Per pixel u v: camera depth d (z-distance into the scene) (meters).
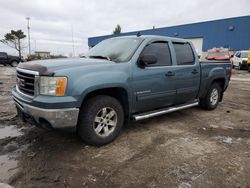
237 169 3.30
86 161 3.44
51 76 3.33
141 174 3.13
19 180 2.95
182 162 3.46
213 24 33.34
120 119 4.12
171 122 5.34
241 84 13.34
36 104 3.34
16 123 5.00
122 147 3.93
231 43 31.86
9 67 26.58
